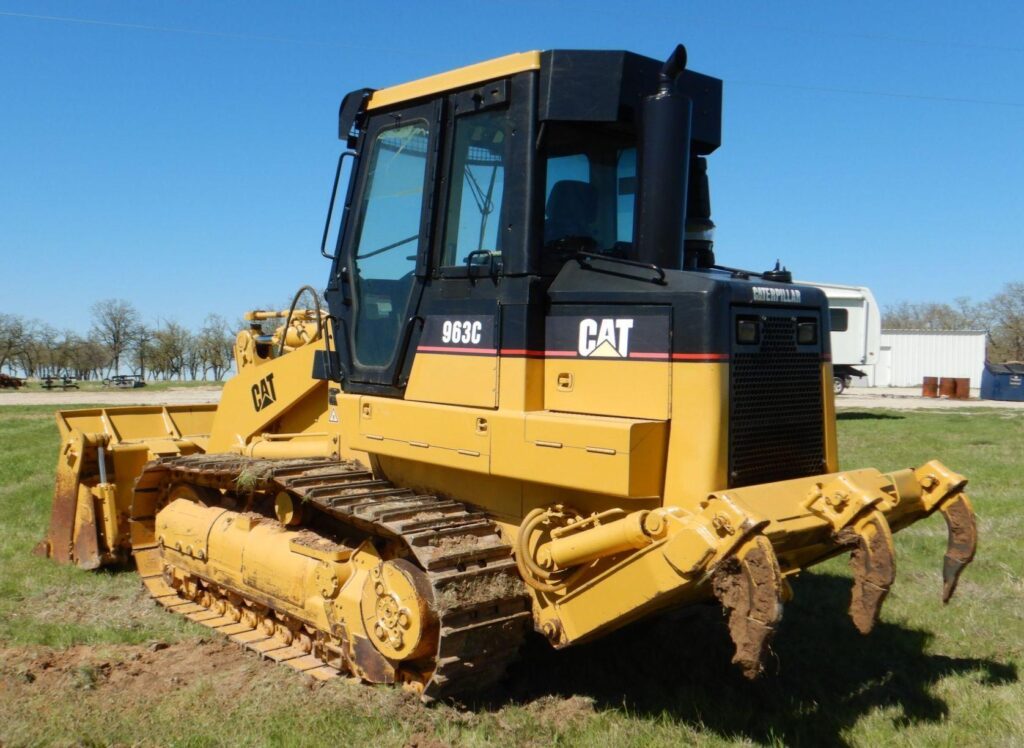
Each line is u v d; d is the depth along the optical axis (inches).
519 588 178.2
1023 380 1286.9
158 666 209.3
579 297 171.6
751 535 139.4
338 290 219.3
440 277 190.1
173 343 2405.3
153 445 291.3
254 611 230.5
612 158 191.3
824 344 184.2
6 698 189.8
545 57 174.1
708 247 209.8
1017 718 182.9
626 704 188.4
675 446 159.5
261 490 226.8
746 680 203.3
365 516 181.8
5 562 295.7
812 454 179.9
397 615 177.9
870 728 179.5
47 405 1043.9
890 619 248.2
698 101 196.5
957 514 182.2
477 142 186.2
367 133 213.8
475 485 192.2
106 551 287.1
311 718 176.7
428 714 176.9
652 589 151.1
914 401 1267.2
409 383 196.1
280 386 254.2
